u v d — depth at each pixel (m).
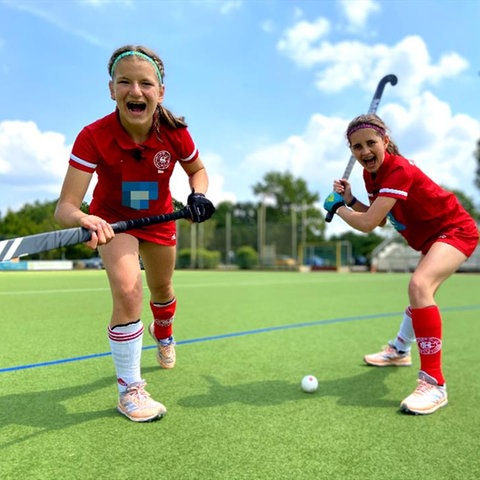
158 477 1.58
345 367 3.13
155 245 2.51
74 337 3.78
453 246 2.54
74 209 2.01
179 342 3.84
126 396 2.14
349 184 2.89
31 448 1.79
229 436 1.93
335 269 26.28
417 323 2.43
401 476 1.62
